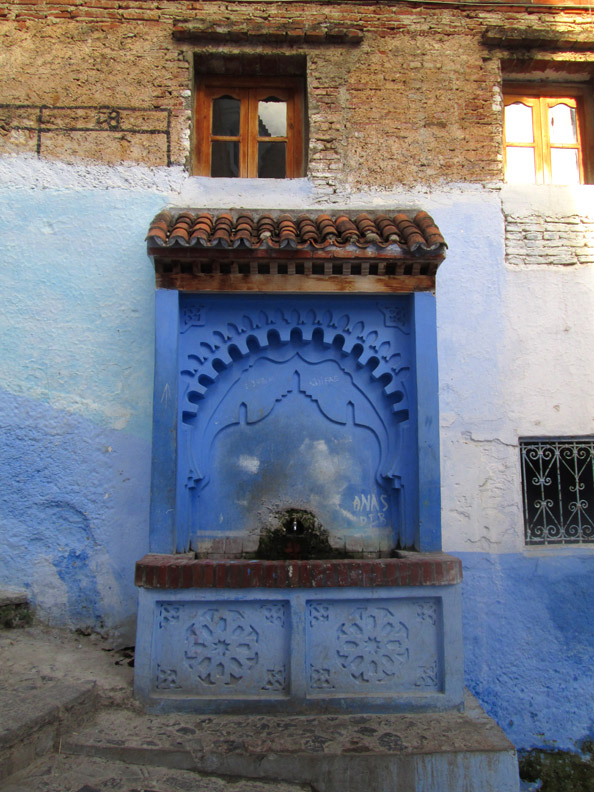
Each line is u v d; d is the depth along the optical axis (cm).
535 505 471
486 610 448
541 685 443
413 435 419
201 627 351
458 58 502
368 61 497
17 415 446
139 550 440
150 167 475
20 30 483
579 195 493
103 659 402
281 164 512
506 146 520
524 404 469
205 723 333
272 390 436
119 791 280
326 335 432
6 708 306
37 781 283
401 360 428
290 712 344
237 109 516
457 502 457
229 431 433
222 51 488
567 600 453
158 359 399
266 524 426
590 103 521
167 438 393
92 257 462
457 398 466
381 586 353
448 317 473
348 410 437
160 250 390
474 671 441
